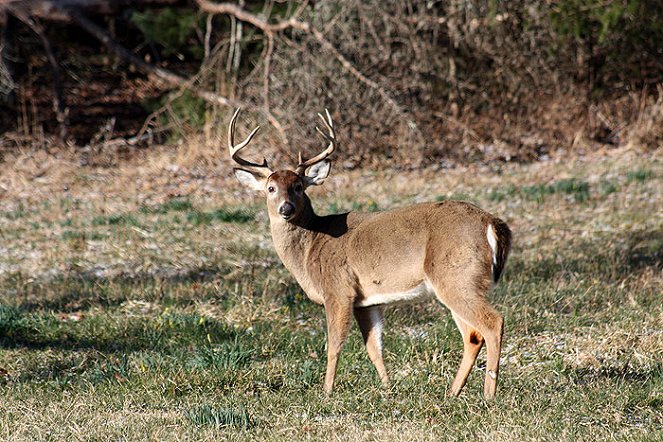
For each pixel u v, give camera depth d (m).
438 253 9.11
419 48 28.42
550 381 9.83
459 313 8.97
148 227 20.16
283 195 10.16
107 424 8.67
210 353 10.95
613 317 12.24
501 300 13.29
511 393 9.16
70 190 25.31
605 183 22.89
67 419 8.91
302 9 27.39
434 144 27.84
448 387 9.73
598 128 28.98
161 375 10.30
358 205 21.95
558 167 25.94
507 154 27.69
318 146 27.06
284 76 27.28
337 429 8.41
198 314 13.38
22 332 12.55
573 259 15.98
